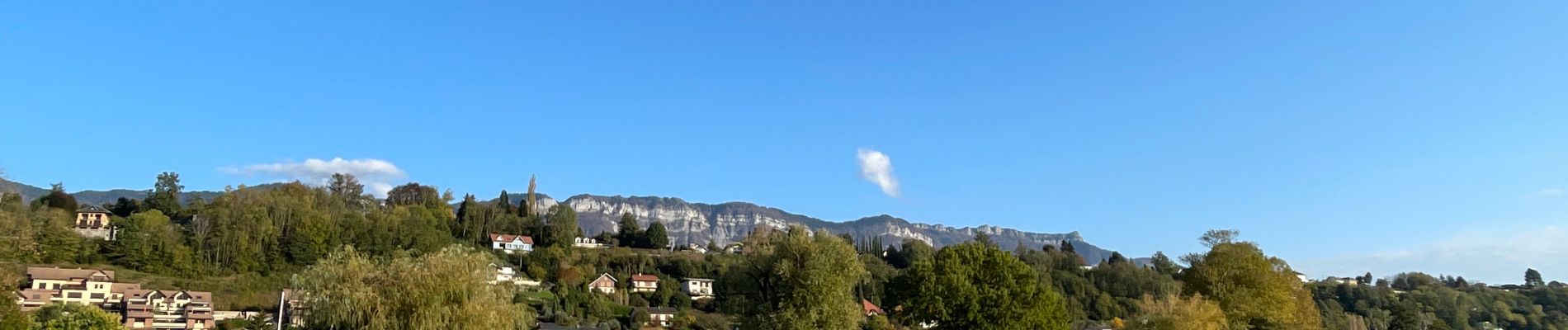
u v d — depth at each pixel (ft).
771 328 184.03
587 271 538.88
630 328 398.83
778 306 187.21
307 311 136.15
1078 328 384.68
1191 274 247.50
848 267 191.93
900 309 226.17
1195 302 208.74
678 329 396.16
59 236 383.65
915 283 207.92
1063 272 505.25
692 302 486.38
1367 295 565.12
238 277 407.85
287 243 445.37
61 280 337.72
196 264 406.62
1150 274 537.65
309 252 442.50
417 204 639.76
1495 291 654.12
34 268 338.34
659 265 589.32
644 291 503.20
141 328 314.55
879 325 242.37
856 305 193.57
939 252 219.00
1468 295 593.01
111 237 449.89
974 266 209.26
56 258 373.61
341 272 136.77
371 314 133.39
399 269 140.46
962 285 200.54
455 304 140.05
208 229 441.68
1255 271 235.40
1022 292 206.08
